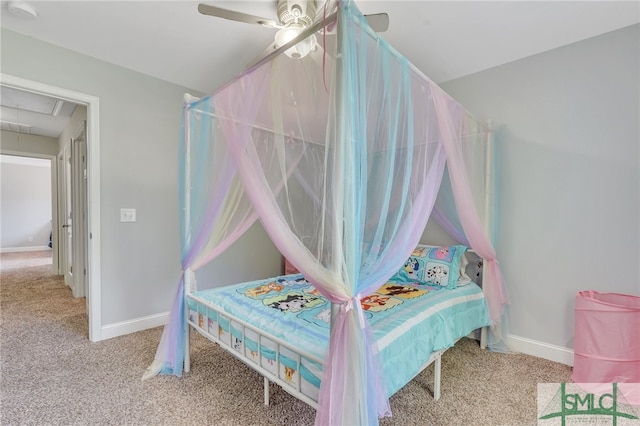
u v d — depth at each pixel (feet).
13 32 7.21
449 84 9.61
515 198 8.46
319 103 5.97
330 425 3.80
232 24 6.97
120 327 9.00
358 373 3.93
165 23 6.93
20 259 21.89
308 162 6.13
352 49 3.92
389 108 4.71
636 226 6.88
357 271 4.09
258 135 6.15
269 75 5.38
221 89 6.07
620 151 7.06
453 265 8.13
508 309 8.54
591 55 7.36
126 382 6.57
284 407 5.79
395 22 6.70
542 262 8.07
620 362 6.22
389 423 5.40
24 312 10.80
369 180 4.66
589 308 6.53
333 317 4.15
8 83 7.16
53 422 5.31
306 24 5.82
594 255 7.37
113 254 8.86
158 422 5.34
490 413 5.70
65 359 7.52
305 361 4.56
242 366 7.32
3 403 5.80
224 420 5.41
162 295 9.88
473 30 7.04
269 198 4.98
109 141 8.73
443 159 5.97
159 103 9.66
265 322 5.59
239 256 11.77
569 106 7.66
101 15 6.65
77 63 8.14
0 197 25.46
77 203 12.50
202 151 6.89
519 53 8.06
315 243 4.90
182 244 7.12
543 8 6.28
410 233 5.06
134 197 9.24
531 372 7.22
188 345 7.13
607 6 6.23
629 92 6.95
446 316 6.49
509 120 8.55
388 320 5.49
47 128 15.33
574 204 7.62
